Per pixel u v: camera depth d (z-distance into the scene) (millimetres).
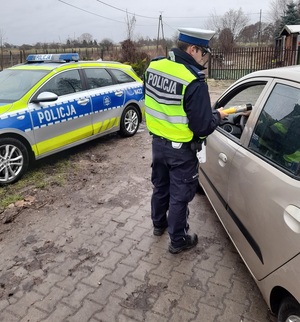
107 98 6070
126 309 2494
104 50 25984
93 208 4000
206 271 2854
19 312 2494
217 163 3088
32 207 4047
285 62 17828
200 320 2379
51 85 5125
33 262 3047
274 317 2375
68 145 5391
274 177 2041
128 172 5078
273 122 2287
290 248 1783
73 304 2553
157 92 2666
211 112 2531
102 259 3057
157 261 3000
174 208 2867
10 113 4500
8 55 24156
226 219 2895
